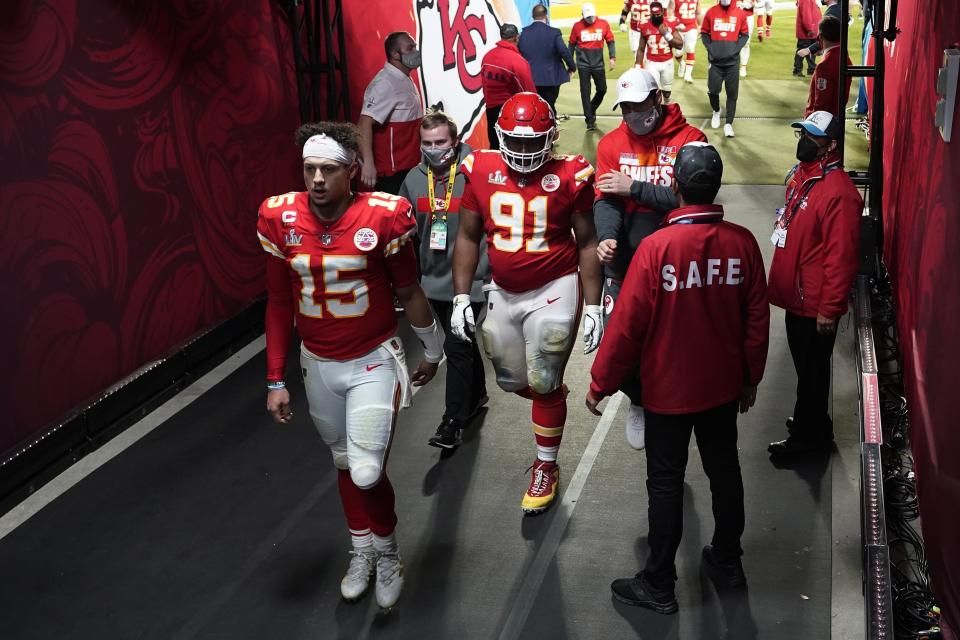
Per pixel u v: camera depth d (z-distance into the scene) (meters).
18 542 4.28
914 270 5.05
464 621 3.64
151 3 5.54
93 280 5.18
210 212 6.21
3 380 4.62
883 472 4.59
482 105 11.06
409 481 4.65
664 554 3.54
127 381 5.37
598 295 4.09
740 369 3.44
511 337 4.18
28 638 3.67
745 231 3.35
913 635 3.52
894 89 7.96
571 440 4.99
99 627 3.71
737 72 11.61
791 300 4.44
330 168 3.20
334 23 7.50
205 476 4.79
